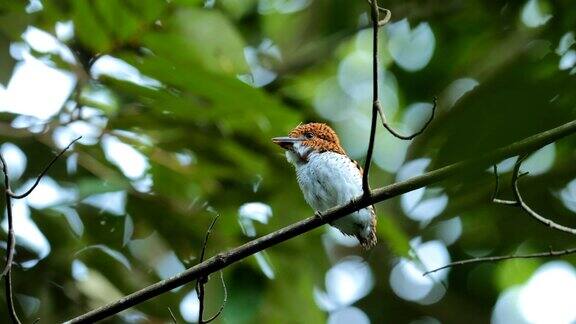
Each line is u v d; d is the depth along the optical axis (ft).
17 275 38.01
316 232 39.52
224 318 34.17
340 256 54.39
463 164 25.16
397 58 49.73
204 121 35.78
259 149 38.47
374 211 36.24
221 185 38.63
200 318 25.77
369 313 53.93
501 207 46.24
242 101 32.78
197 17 31.71
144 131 36.42
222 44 31.76
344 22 48.62
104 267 39.14
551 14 37.78
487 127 18.26
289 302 37.55
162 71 31.86
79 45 33.76
